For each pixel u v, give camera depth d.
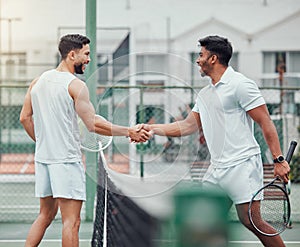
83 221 8.19
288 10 21.14
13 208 9.96
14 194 12.00
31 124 5.11
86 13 7.73
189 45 21.20
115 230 4.77
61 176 4.76
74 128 4.82
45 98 4.80
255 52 21.08
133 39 15.87
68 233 4.77
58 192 4.75
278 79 19.56
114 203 5.90
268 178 7.43
